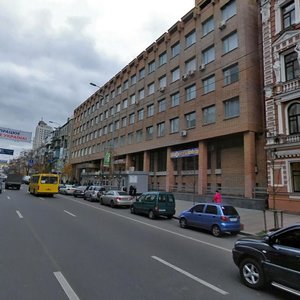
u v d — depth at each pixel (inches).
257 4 1083.9
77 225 516.4
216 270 279.4
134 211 779.4
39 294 203.0
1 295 200.2
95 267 269.7
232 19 1101.7
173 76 1445.6
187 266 288.0
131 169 1624.0
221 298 209.3
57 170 3225.9
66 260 289.3
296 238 217.5
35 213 657.0
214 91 1150.3
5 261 279.9
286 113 805.9
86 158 2608.3
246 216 731.4
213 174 1189.7
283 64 827.4
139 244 383.9
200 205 567.5
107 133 2186.3
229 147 1126.4
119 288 218.5
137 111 1759.4
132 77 1878.7
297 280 203.6
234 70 1071.0
